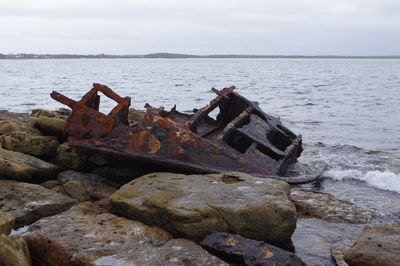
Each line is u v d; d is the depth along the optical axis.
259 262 4.29
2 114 10.96
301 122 18.84
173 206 5.00
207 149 7.18
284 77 76.25
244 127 8.14
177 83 51.28
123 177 7.63
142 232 4.87
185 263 4.15
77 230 4.81
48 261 4.45
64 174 7.52
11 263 4.04
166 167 7.34
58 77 64.62
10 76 64.94
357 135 15.53
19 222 5.59
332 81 62.12
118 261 4.14
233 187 5.68
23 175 6.82
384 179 8.99
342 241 5.35
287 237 5.13
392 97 33.00
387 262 4.17
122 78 64.56
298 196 7.01
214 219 4.93
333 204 6.74
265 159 7.65
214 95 33.41
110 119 7.18
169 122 7.18
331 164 10.41
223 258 4.58
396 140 14.56
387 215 6.64
